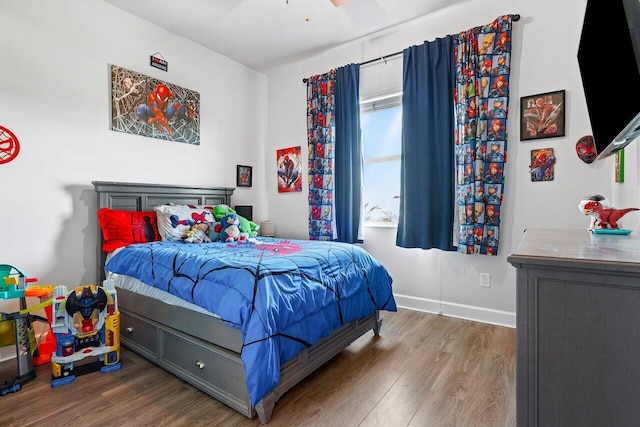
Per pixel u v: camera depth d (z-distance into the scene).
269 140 4.21
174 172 3.23
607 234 1.49
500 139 2.59
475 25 2.77
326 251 2.21
